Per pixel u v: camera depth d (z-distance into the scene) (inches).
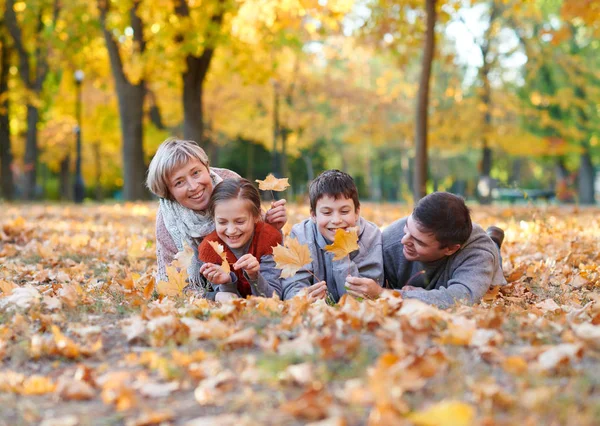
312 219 169.5
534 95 874.8
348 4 483.2
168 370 96.1
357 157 1711.4
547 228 286.7
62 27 812.6
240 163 1337.4
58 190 1672.0
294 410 80.3
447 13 530.0
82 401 91.0
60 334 113.9
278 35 581.6
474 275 157.2
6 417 85.5
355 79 1079.0
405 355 96.5
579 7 429.4
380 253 167.0
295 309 129.5
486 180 948.6
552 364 93.1
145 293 159.5
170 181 167.3
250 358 98.3
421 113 483.5
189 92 646.5
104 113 983.6
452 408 73.5
